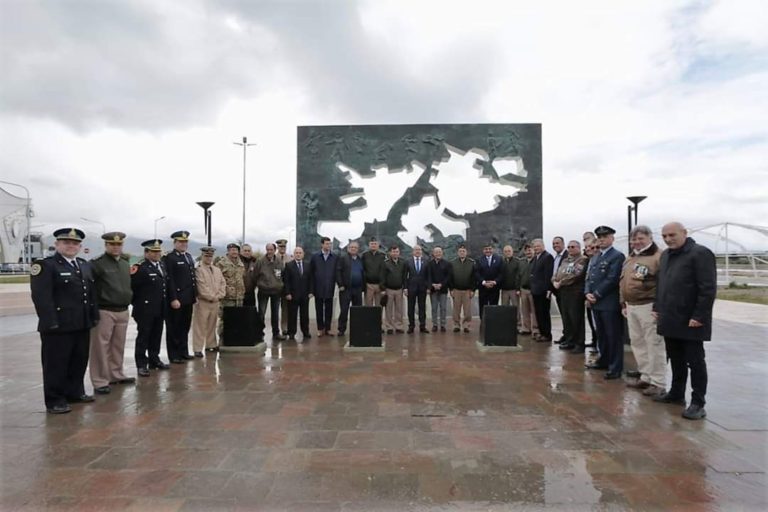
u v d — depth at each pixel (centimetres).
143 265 759
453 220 1510
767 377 722
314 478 373
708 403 582
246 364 817
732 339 1094
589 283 759
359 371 756
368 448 434
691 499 340
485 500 339
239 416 529
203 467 394
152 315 751
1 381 712
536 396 611
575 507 329
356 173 1509
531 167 1489
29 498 344
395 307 1188
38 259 565
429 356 880
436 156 1498
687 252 550
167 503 335
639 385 661
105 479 373
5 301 2206
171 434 474
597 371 757
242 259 1101
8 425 505
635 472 384
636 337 662
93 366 633
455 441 451
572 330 934
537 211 1483
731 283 2969
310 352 927
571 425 498
